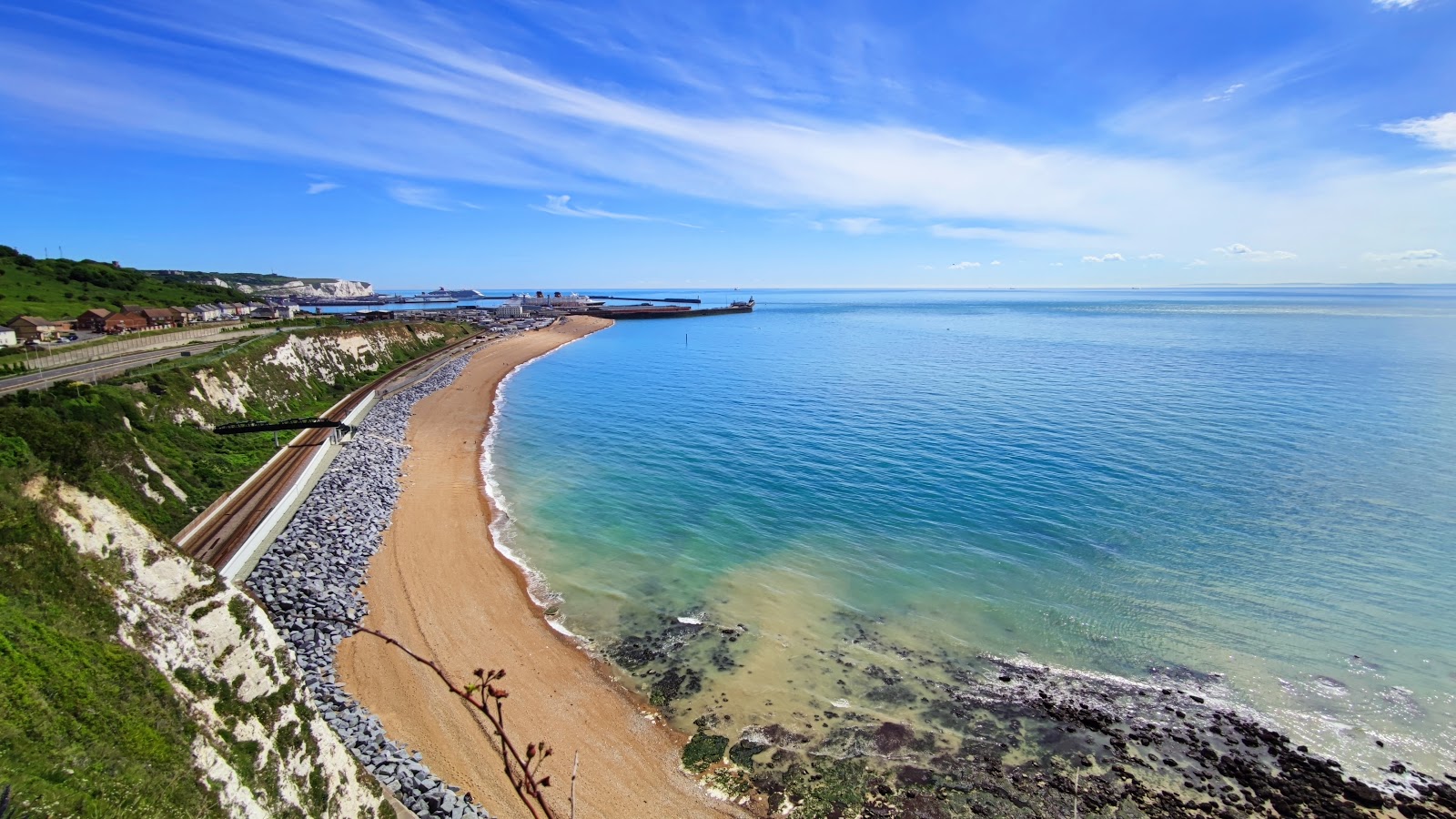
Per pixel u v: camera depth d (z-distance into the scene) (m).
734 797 16.27
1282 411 54.34
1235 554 28.06
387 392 61.16
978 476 38.28
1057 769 16.95
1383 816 15.53
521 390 70.50
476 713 18.48
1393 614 23.45
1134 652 21.62
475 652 21.39
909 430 49.00
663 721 18.69
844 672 20.73
